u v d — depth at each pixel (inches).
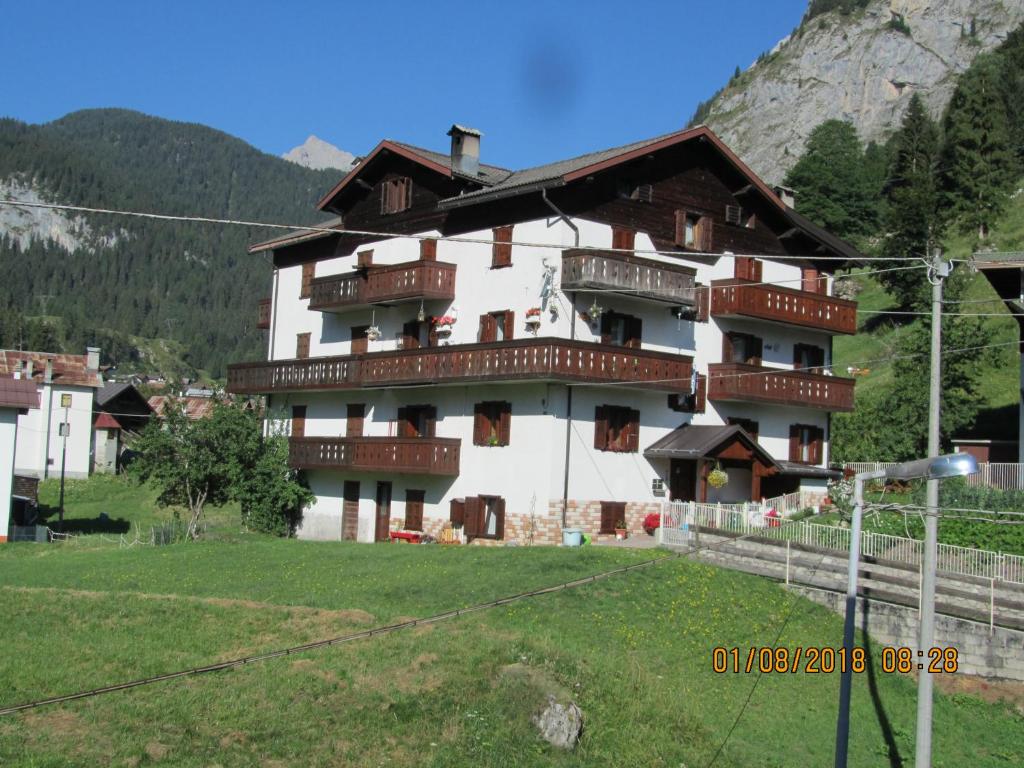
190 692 779.4
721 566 1291.8
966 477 1619.1
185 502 1920.5
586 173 1546.5
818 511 1587.1
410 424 1775.3
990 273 1673.2
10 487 1824.6
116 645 880.9
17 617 953.5
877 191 4766.2
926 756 754.2
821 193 4571.9
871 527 1448.1
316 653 877.8
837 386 1865.2
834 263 1975.9
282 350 2143.2
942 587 1139.3
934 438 846.5
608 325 1616.6
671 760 819.4
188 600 1029.8
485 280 1670.8
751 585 1234.0
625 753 812.6
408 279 1723.7
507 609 1073.5
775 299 1771.7
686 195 1727.4
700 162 1752.0
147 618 967.0
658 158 1689.2
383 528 1801.2
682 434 1667.1
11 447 1831.9
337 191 1945.1
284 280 2159.2
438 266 1712.6
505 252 1640.0
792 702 1002.1
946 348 2076.8
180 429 1872.5
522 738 786.8
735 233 1798.7
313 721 760.3
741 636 1104.2
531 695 820.0
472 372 1584.6
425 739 764.0
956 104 4729.3
